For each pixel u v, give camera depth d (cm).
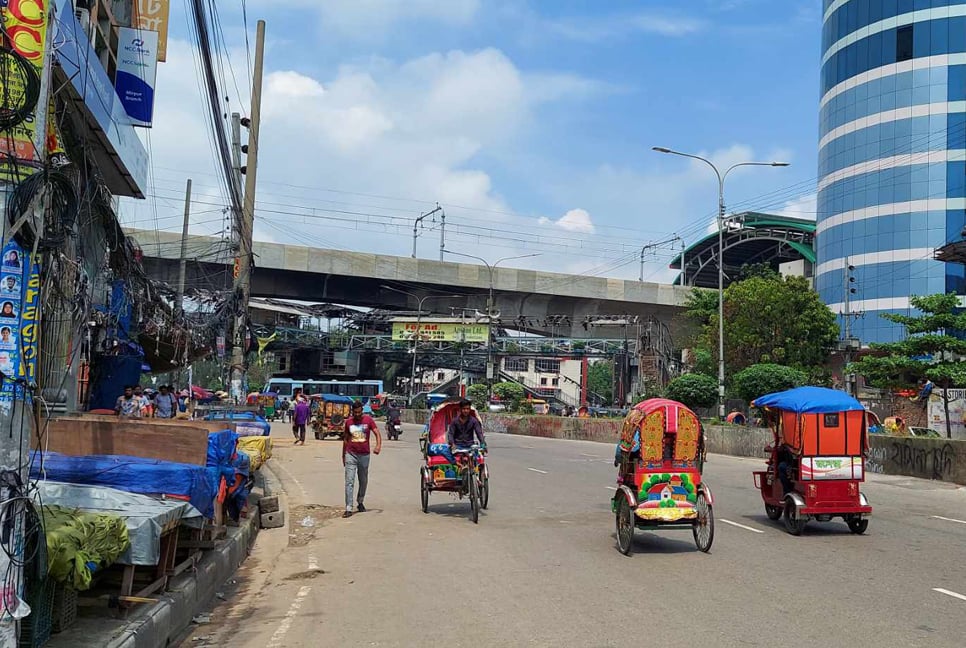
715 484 1850
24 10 496
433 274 6275
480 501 1401
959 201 5469
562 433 4247
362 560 982
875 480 1955
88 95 1132
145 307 1616
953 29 5578
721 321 3450
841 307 5922
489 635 646
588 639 627
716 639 620
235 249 2200
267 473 2088
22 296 463
